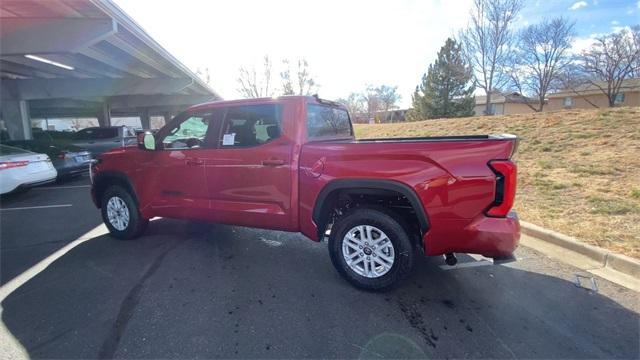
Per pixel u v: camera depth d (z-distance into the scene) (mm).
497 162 2646
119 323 2672
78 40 9289
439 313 2795
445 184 2752
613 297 2955
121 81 19078
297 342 2441
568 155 7844
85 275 3531
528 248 4051
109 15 8969
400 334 2525
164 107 36531
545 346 2354
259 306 2920
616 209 4660
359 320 2711
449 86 30078
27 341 2455
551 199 5387
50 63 13969
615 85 30859
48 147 9977
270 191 3500
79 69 15680
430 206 2805
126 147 4609
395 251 3008
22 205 6941
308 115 3559
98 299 3041
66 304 2959
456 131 14023
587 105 37000
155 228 5145
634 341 2383
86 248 4336
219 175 3775
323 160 3180
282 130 3449
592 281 3238
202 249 4266
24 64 13711
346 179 3062
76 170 10039
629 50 29000
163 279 3430
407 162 2861
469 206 2715
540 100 32156
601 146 7867
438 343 2416
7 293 3166
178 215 4164
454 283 3299
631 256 3436
